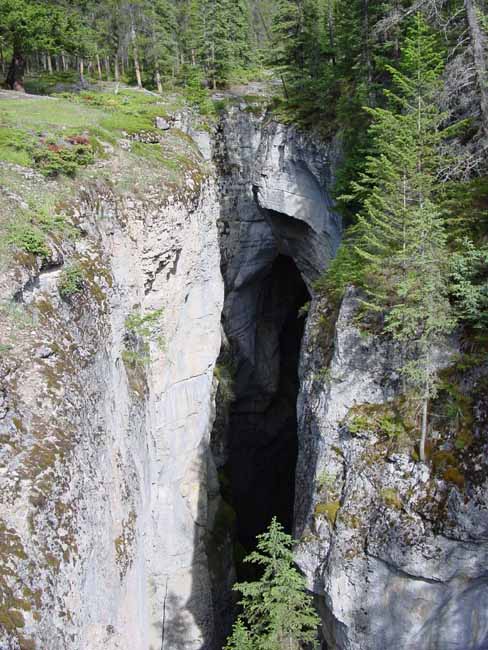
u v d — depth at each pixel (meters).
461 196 14.70
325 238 31.02
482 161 15.18
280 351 45.19
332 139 28.27
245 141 39.34
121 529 14.30
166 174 21.91
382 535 13.67
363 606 14.12
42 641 9.02
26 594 9.05
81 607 10.77
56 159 16.94
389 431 14.36
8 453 10.35
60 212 15.62
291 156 31.33
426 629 13.45
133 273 19.42
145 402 19.11
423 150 13.47
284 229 34.41
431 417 13.81
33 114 22.69
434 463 13.38
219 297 26.14
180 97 40.81
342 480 15.43
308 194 31.23
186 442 24.06
